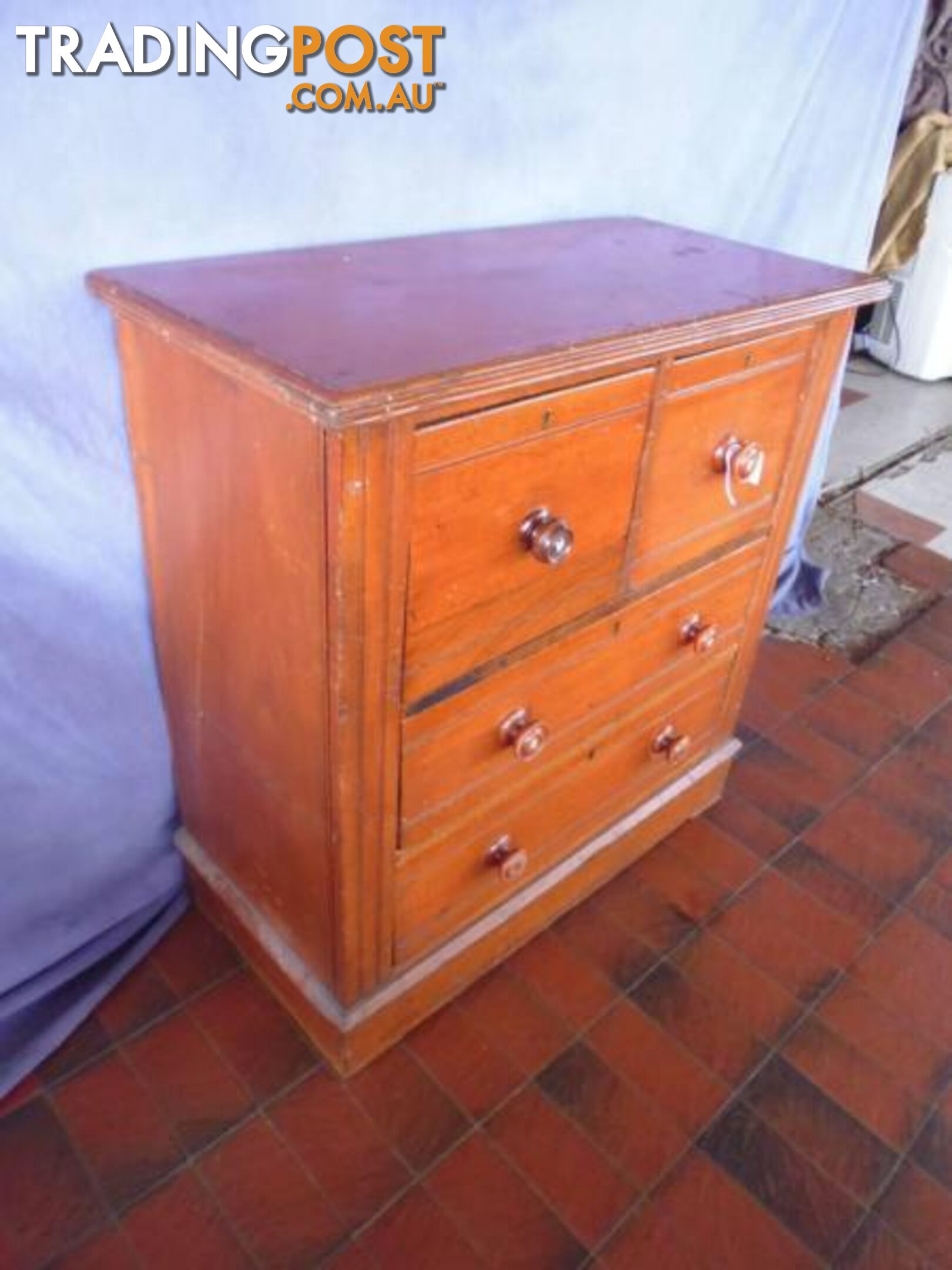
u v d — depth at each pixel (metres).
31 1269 1.13
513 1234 1.19
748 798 1.86
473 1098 1.33
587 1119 1.32
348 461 0.83
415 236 1.33
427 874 1.26
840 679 2.21
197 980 1.46
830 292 1.22
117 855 1.46
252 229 1.18
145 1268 1.14
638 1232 1.21
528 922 1.51
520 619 1.12
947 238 3.60
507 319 0.99
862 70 1.91
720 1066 1.40
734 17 1.59
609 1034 1.43
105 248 1.08
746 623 1.58
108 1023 1.39
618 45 1.44
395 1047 1.39
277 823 1.22
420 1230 1.19
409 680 1.03
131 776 1.42
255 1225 1.18
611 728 1.42
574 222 1.51
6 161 0.98
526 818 1.37
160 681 1.37
